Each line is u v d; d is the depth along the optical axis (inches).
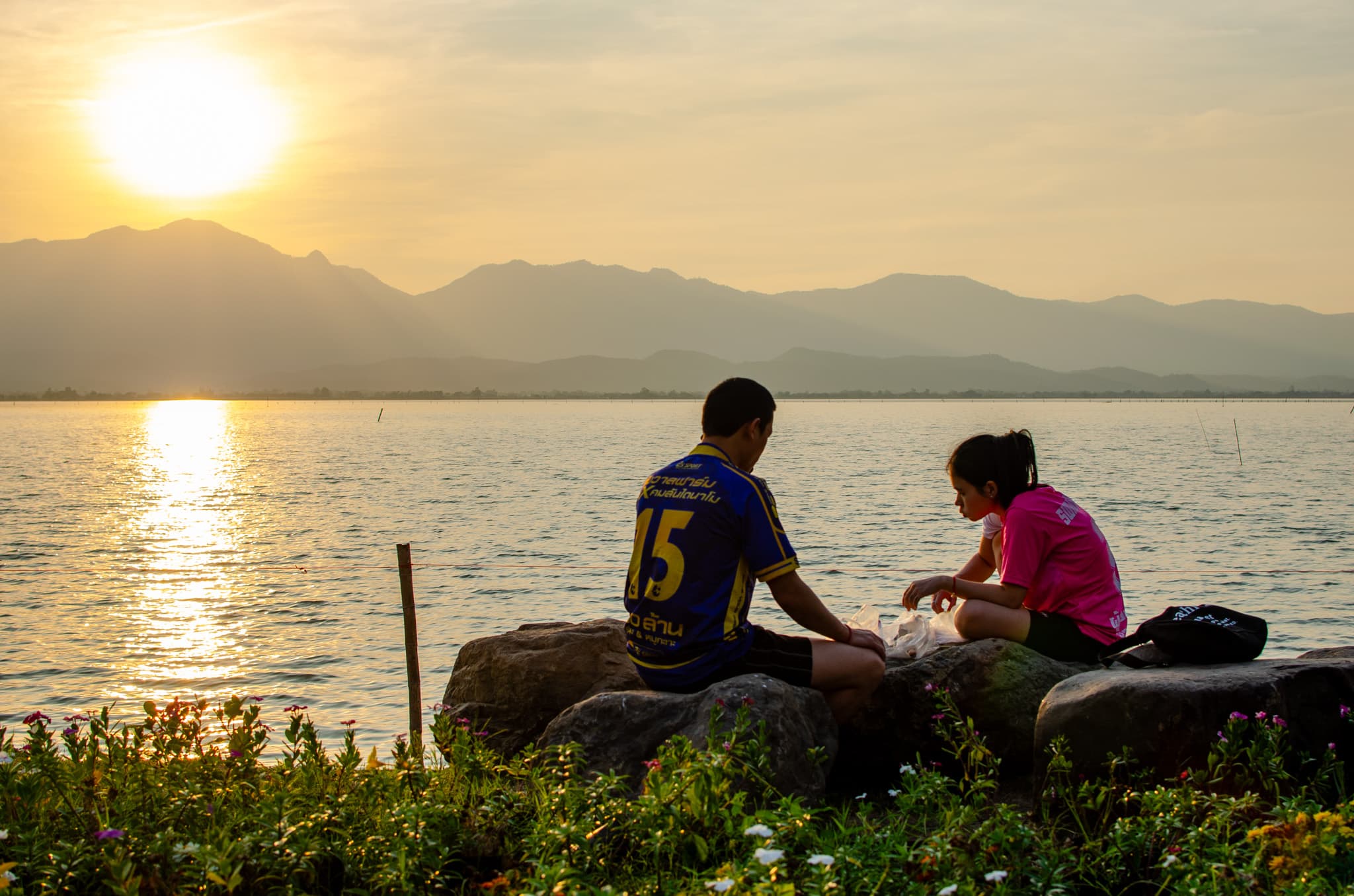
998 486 245.6
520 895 142.4
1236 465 2859.3
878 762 226.8
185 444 4611.2
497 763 216.7
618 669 245.6
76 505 1929.1
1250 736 177.5
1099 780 179.6
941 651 228.2
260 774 203.2
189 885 153.1
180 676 684.1
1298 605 893.2
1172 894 151.7
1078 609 231.9
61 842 165.6
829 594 924.6
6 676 686.5
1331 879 140.4
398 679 669.9
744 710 175.9
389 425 7519.7
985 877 141.6
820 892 134.0
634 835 162.9
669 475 208.7
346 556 1280.8
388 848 165.2
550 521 1636.3
